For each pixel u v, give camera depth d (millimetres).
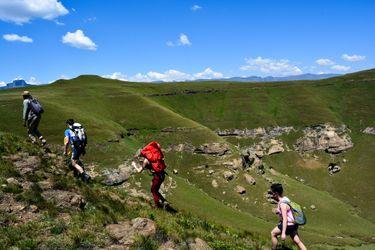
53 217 13617
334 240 129875
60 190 15977
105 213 14875
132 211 15898
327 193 187625
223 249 13938
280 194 13133
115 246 12211
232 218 133375
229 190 158750
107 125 173250
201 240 13773
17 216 13125
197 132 189875
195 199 141500
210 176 165875
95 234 12812
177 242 13109
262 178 173000
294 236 12898
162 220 15102
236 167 169875
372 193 183125
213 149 177625
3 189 14484
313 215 156125
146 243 12344
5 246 11156
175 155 179375
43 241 11797
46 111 169000
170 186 143750
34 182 15969
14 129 154125
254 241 17172
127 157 146750
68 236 12305
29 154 18906
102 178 132500
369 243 133375
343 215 158625
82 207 15094
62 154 21828
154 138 190000
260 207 151750
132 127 197750
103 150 148875
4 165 16562
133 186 130625
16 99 176750
